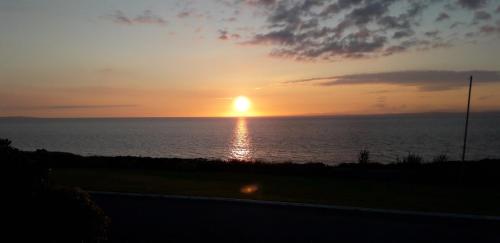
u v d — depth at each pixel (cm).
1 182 525
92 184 1272
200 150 5103
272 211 876
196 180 1450
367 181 1464
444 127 11500
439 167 1733
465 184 1395
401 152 4372
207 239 705
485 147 5044
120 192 1103
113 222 801
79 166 1881
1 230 498
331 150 4775
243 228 763
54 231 516
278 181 1447
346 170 1686
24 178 544
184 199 979
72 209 538
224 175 1625
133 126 15412
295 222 798
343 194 1166
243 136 8194
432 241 689
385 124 14750
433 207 973
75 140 7081
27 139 7350
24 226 506
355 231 743
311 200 1051
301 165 1844
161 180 1426
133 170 1777
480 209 955
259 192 1184
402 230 748
